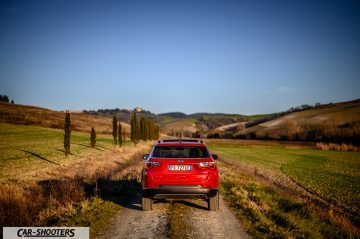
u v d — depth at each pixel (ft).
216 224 22.80
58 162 83.51
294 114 456.45
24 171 64.18
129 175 47.83
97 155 109.60
